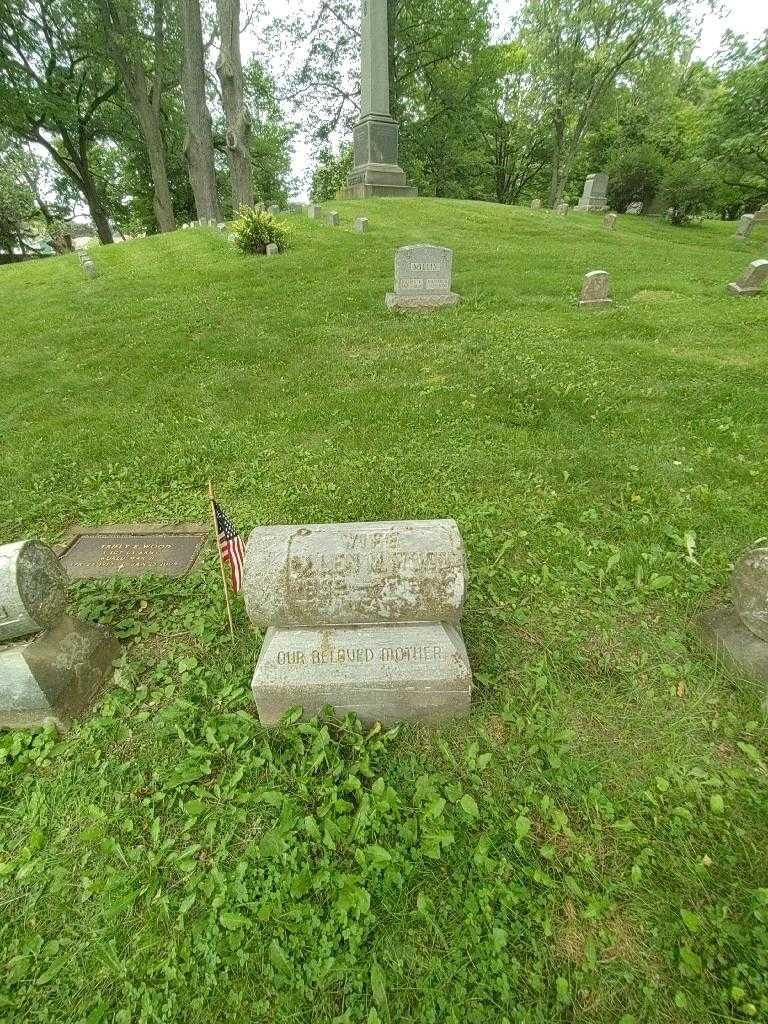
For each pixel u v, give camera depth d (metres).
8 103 28.09
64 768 2.98
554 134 40.34
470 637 3.64
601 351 9.03
